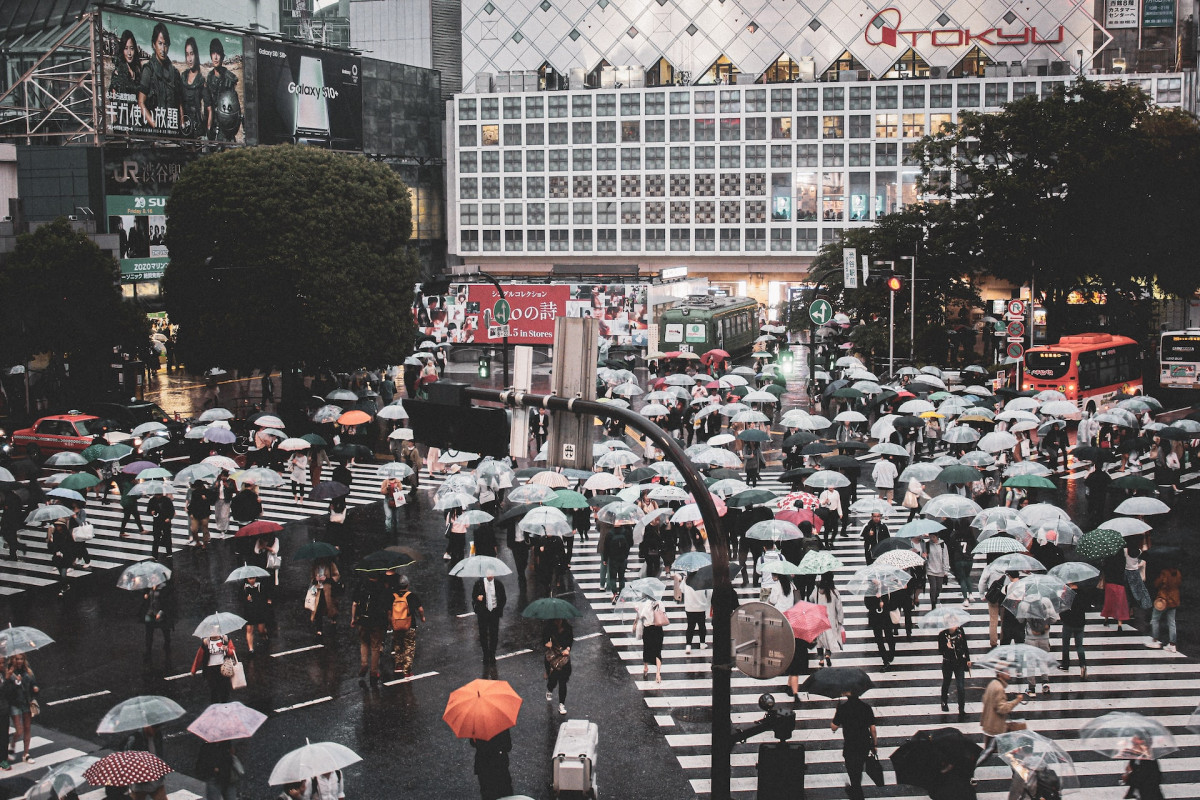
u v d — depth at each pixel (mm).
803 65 107438
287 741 17297
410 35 128750
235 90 76438
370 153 105000
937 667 20469
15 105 75375
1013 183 54406
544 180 110438
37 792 12891
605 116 108250
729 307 70750
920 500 28219
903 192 103375
